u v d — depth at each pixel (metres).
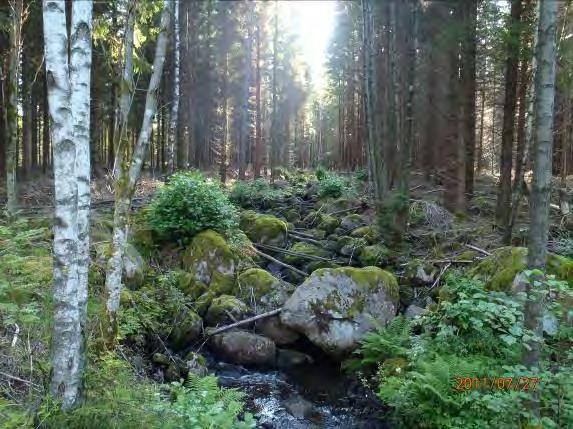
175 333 6.49
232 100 21.66
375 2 8.34
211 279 7.89
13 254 4.62
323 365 6.81
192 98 19.14
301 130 38.25
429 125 7.94
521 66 9.68
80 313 3.48
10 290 4.21
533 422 3.30
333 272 7.10
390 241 8.80
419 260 8.17
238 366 6.59
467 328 5.09
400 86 8.01
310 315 6.83
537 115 3.50
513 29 7.67
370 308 6.88
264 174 21.95
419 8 7.41
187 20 17.52
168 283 7.20
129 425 3.31
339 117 26.78
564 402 3.47
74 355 3.32
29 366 3.73
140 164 5.29
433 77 7.50
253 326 7.11
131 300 6.25
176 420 3.48
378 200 8.98
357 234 9.80
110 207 10.20
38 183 13.38
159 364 5.84
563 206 9.66
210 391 4.09
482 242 8.54
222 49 19.06
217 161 24.66
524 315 3.70
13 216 7.00
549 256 5.96
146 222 8.79
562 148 13.12
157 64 5.37
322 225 10.83
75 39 3.73
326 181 13.53
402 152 8.35
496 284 5.99
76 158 3.65
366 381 6.07
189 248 8.28
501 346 4.81
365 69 9.10
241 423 3.62
